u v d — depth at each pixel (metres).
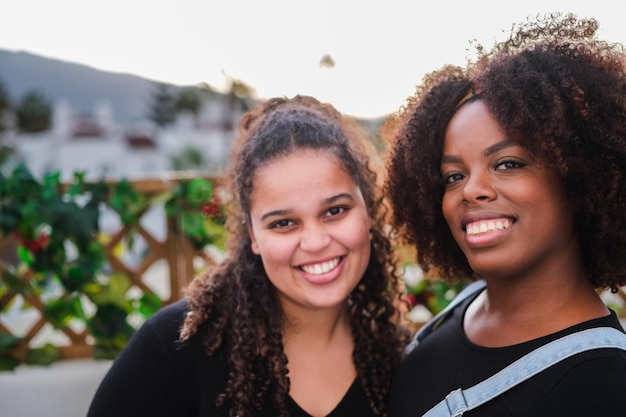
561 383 1.09
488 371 1.22
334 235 1.36
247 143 1.45
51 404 3.16
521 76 1.20
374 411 1.47
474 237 1.22
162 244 3.32
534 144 1.17
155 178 3.25
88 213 3.16
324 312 1.48
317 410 1.44
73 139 22.11
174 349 1.39
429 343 1.44
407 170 1.42
